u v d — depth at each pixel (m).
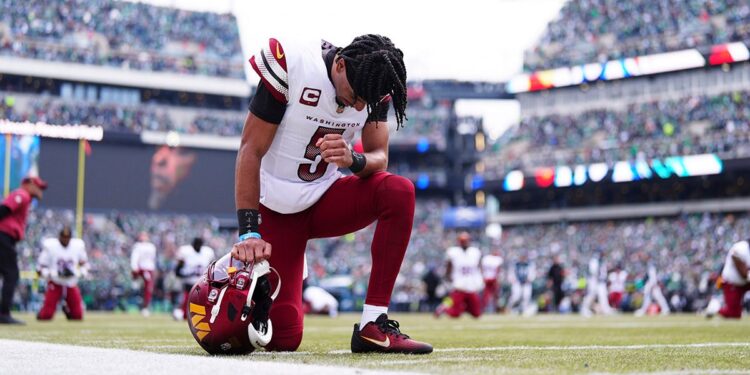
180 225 35.38
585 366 2.99
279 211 3.76
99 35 40.38
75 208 30.16
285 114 3.54
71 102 39.38
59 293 11.84
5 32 38.16
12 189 29.00
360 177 3.68
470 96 48.91
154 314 19.53
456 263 16.23
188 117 41.75
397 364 2.93
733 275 11.20
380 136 3.73
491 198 45.25
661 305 22.28
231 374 2.38
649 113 40.34
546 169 41.00
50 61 38.47
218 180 32.66
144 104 41.06
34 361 2.85
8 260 9.45
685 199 38.91
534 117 44.44
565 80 43.78
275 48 3.48
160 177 31.80
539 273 34.03
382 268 3.61
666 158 37.31
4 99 38.47
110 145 31.03
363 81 3.35
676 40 40.59
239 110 42.88
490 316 19.53
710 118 38.44
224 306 3.37
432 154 49.09
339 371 2.44
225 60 42.59
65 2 40.06
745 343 5.30
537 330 8.79
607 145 40.34
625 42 42.38
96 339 5.51
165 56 41.47
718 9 40.19
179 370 2.51
